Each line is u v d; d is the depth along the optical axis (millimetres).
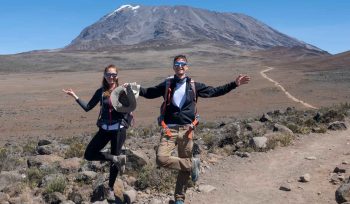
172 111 7195
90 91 76500
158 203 7875
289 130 13695
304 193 8219
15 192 8422
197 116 7324
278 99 56562
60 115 46812
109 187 7832
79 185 8773
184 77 7230
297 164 10195
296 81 81312
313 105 48500
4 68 178125
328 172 9422
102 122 7523
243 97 60281
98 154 7633
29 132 35469
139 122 38250
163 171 9141
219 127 20219
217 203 7875
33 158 11289
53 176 9109
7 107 55938
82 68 188750
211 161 10664
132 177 9125
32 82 99938
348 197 7426
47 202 8016
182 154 7289
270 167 10062
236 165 10305
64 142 19391
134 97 7371
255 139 11820
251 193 8344
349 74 90500
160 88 7352
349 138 12891
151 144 15172
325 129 14094
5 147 19578
